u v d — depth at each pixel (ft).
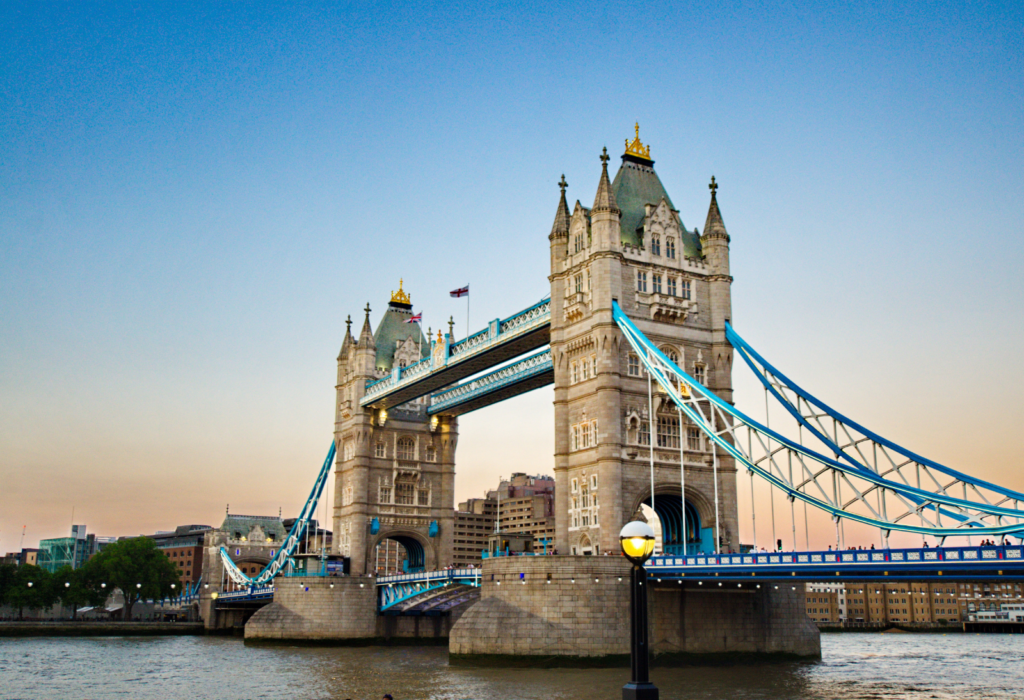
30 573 602.85
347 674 262.06
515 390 393.09
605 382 289.94
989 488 219.41
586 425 297.94
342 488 466.29
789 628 285.23
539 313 332.60
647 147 334.65
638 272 305.32
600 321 293.43
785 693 207.10
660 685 219.41
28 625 510.17
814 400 268.21
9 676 275.59
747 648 276.21
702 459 300.81
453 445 475.72
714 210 323.37
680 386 298.15
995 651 412.16
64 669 297.33
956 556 182.70
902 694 209.67
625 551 91.71
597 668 250.78
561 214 324.19
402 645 397.80
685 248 320.50
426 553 459.73
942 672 274.36
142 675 275.39
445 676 245.04
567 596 256.93
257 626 394.93
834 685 223.71
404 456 467.93
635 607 91.66
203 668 292.40
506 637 257.55
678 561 247.09
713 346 309.83
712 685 220.02
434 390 424.46
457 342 381.40
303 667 288.30
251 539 615.57
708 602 273.54
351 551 441.27
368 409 458.09
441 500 468.75
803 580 220.02
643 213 319.27
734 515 298.56
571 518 298.35
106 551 619.26
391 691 218.79
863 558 199.11
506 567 267.39
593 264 301.02
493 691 211.20
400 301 495.00
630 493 286.46
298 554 421.59
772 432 253.85
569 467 302.86
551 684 220.23
